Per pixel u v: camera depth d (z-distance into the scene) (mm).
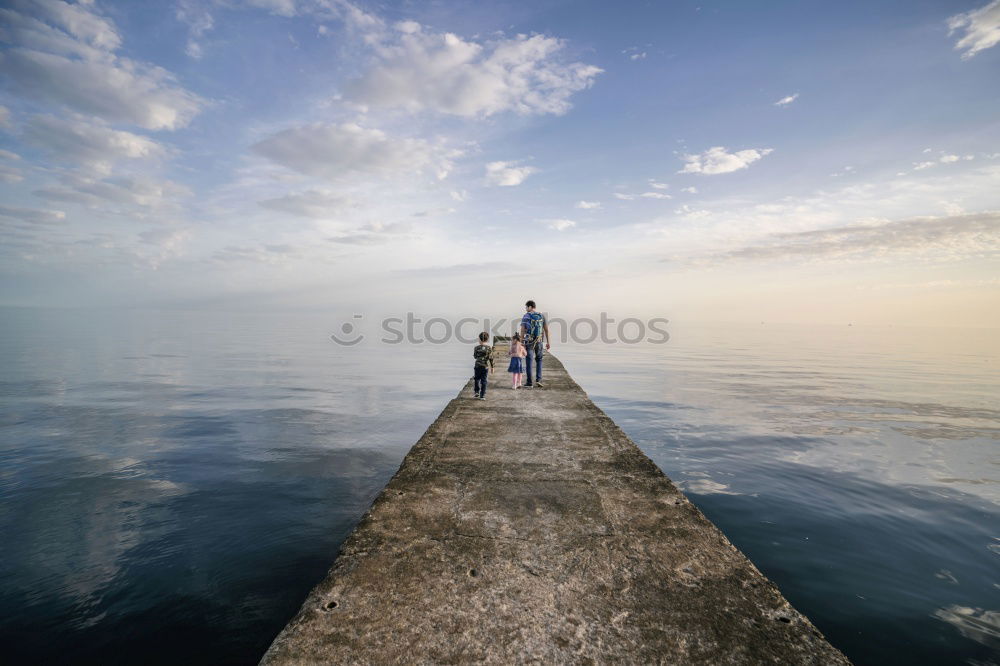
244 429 10859
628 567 2486
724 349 44156
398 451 9195
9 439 9789
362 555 2562
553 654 1809
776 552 4695
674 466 7680
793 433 10094
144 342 46844
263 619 3676
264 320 172500
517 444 4918
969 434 10062
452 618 2020
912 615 3643
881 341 66812
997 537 5078
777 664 1768
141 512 5953
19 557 4715
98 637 3416
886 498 6270
